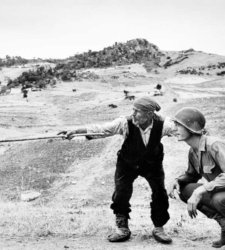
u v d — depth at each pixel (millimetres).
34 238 6375
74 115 87312
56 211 11102
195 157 5438
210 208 5188
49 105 104125
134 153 6070
